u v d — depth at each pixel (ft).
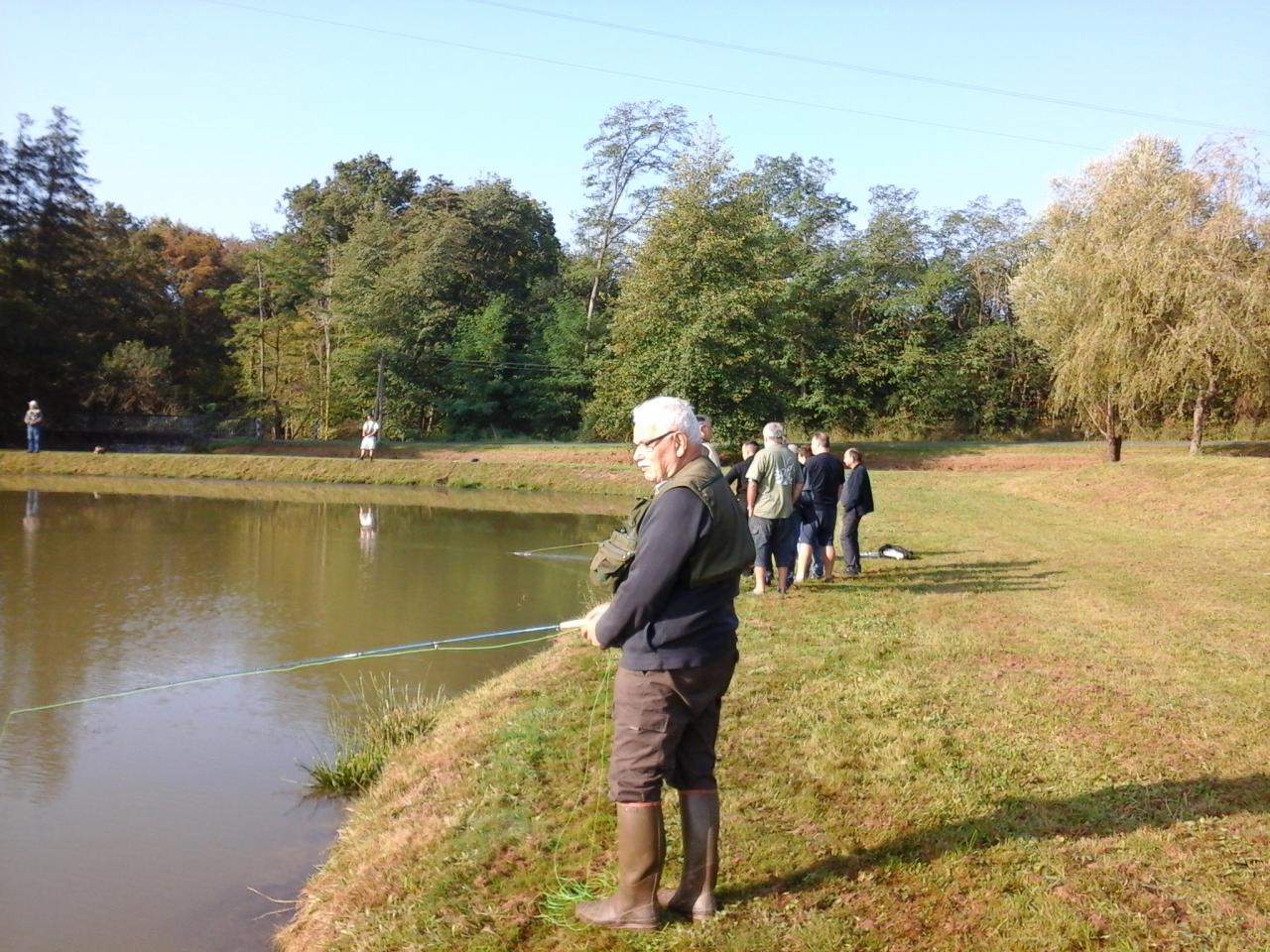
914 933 11.35
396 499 89.10
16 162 141.69
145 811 18.74
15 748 22.17
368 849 15.74
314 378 170.60
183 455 113.50
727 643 11.27
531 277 190.70
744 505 35.76
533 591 41.81
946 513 67.26
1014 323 174.19
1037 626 28.50
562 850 14.19
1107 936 11.12
